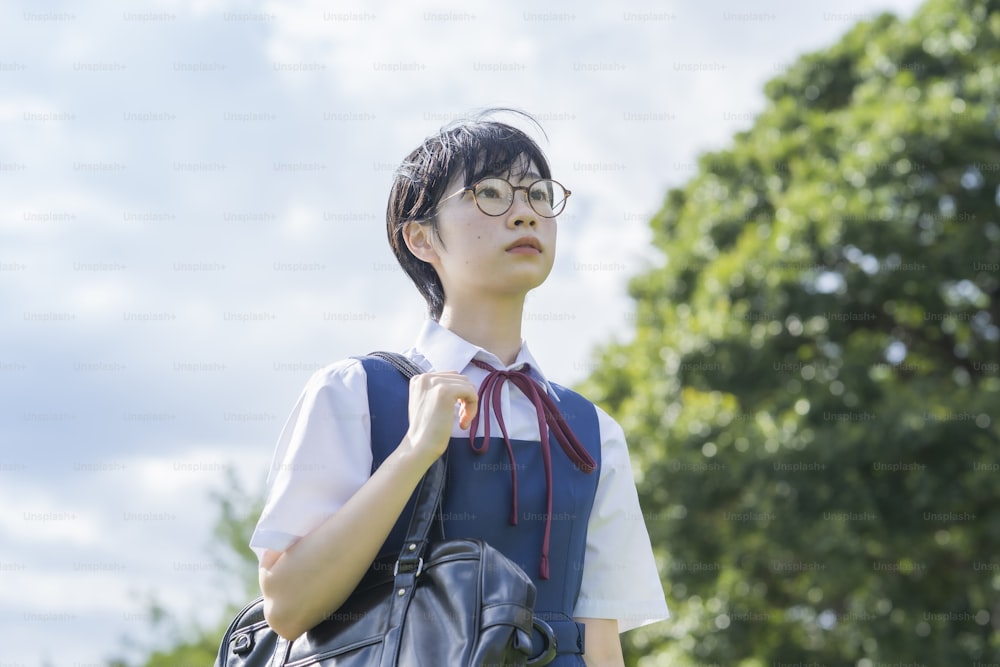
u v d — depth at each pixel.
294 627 1.72
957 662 10.10
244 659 1.86
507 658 1.59
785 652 10.90
